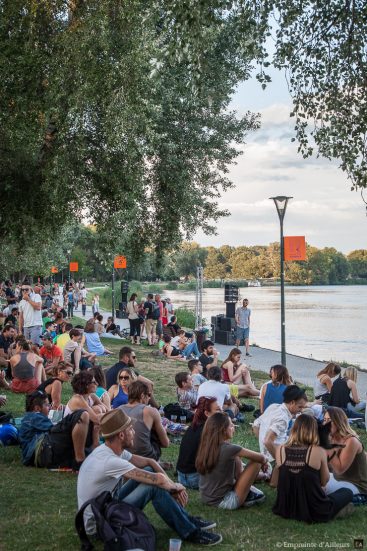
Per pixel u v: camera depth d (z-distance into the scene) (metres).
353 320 50.62
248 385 13.90
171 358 19.91
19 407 11.31
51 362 14.69
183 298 89.88
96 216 16.25
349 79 11.50
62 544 5.68
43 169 14.32
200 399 7.34
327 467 6.40
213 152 17.66
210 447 6.70
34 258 37.88
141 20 12.71
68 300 39.00
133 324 24.27
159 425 7.50
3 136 13.82
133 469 5.59
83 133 13.45
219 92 16.09
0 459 8.30
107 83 12.92
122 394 9.58
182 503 5.91
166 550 5.57
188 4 9.85
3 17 13.16
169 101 16.31
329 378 12.05
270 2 11.02
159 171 17.41
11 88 13.36
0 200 15.45
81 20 13.05
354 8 10.98
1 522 6.20
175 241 18.75
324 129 11.85
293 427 6.48
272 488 7.37
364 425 11.10
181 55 10.35
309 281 194.62
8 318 19.41
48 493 7.08
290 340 33.97
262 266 194.88
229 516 6.44
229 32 15.09
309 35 11.45
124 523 5.14
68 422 7.85
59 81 12.91
